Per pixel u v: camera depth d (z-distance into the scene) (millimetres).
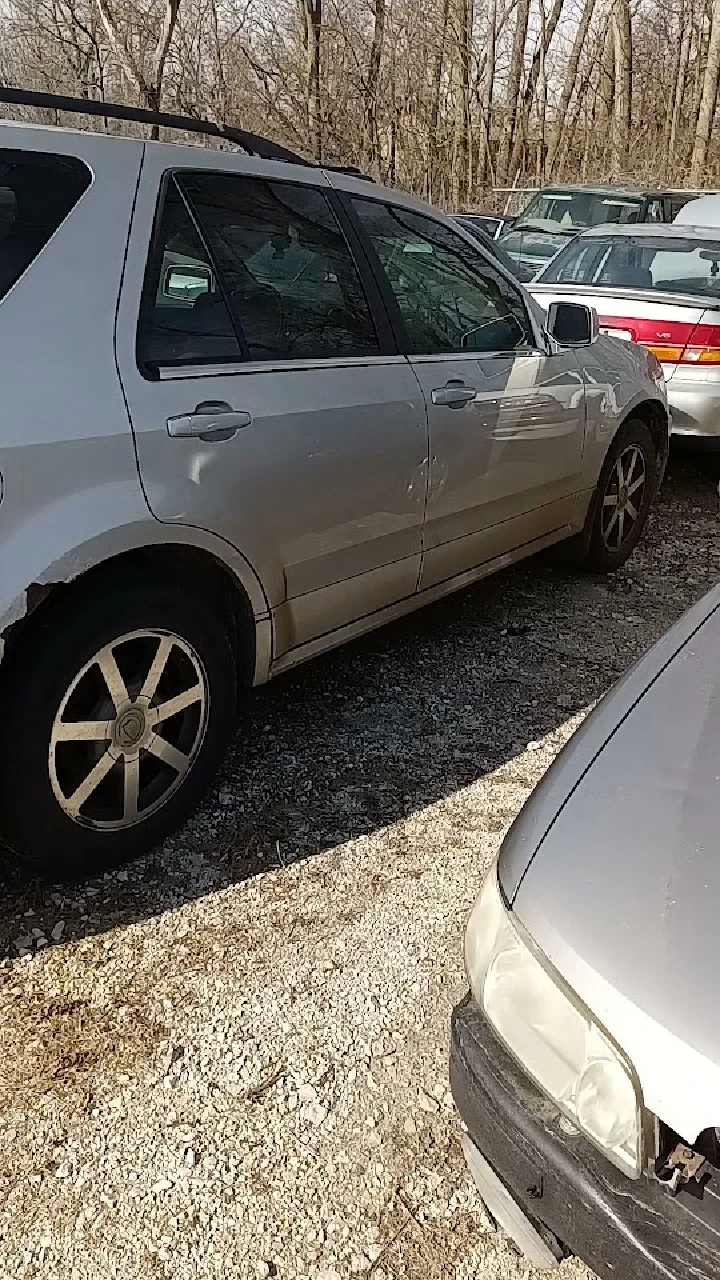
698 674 2045
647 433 5172
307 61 18781
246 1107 2215
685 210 10641
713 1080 1366
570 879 1656
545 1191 1542
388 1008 2477
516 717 3781
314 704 3818
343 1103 2232
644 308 6363
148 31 14625
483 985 1705
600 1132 1495
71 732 2600
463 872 2936
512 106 24281
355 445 3199
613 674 4164
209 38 18359
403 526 3537
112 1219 1984
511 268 4836
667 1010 1437
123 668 2717
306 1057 2338
